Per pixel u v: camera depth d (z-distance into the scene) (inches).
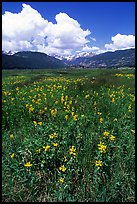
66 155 187.5
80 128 236.1
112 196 162.4
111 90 465.1
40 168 180.5
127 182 171.5
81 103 362.6
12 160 182.1
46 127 231.5
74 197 163.5
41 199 164.1
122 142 203.6
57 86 520.1
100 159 178.9
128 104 349.4
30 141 206.1
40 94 437.1
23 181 169.9
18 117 305.7
